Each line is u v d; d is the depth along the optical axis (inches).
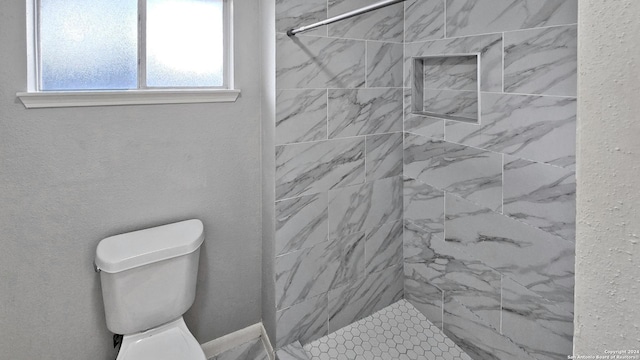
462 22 65.9
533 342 59.7
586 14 13.9
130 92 61.9
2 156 55.6
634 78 12.4
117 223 65.1
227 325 79.0
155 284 61.5
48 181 59.0
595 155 13.8
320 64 70.9
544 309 57.6
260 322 83.1
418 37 76.5
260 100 74.9
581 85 14.2
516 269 61.3
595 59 13.6
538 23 53.8
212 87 72.6
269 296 76.1
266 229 76.0
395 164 83.9
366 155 79.4
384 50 78.4
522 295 60.7
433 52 73.0
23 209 58.0
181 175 69.5
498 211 63.4
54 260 61.1
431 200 77.9
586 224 14.3
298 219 72.9
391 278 87.3
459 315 73.7
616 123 13.0
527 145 57.4
